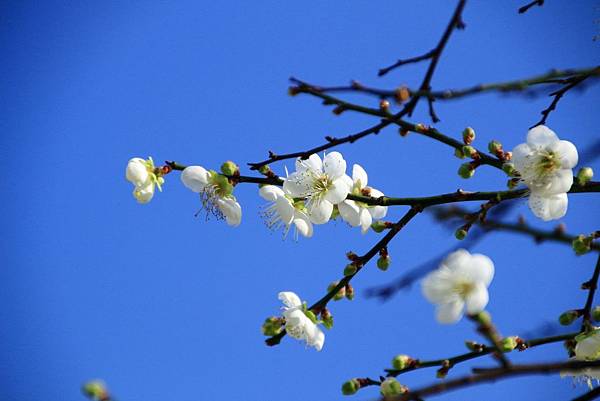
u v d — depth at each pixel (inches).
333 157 30.4
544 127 29.1
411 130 29.8
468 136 29.9
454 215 29.2
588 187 29.2
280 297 30.0
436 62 26.7
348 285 30.1
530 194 29.1
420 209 30.0
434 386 24.8
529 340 28.5
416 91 26.6
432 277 27.6
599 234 27.9
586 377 28.8
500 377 24.8
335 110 28.0
